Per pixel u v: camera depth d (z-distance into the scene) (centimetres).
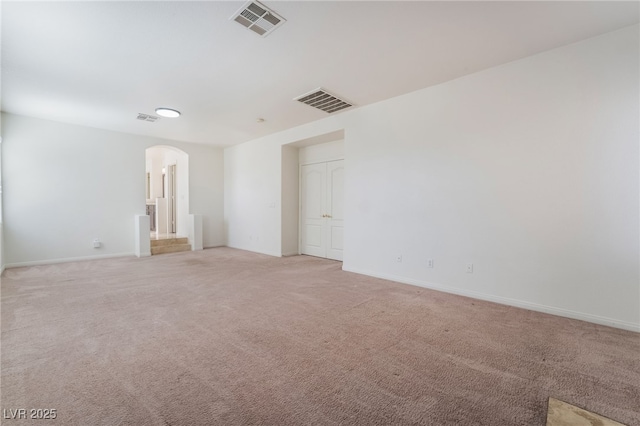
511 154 299
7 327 242
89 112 453
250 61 295
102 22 229
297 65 304
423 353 205
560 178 272
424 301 315
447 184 345
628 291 242
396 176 393
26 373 177
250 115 471
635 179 238
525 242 292
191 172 693
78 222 531
